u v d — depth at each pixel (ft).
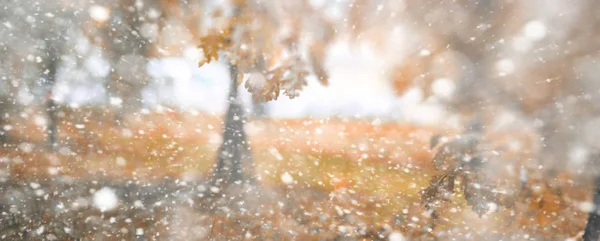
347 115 20.36
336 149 23.07
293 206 17.83
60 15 27.53
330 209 17.52
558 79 9.52
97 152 25.62
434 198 12.96
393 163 18.25
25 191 18.25
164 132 29.78
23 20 28.14
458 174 12.07
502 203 11.66
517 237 13.04
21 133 27.12
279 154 24.36
